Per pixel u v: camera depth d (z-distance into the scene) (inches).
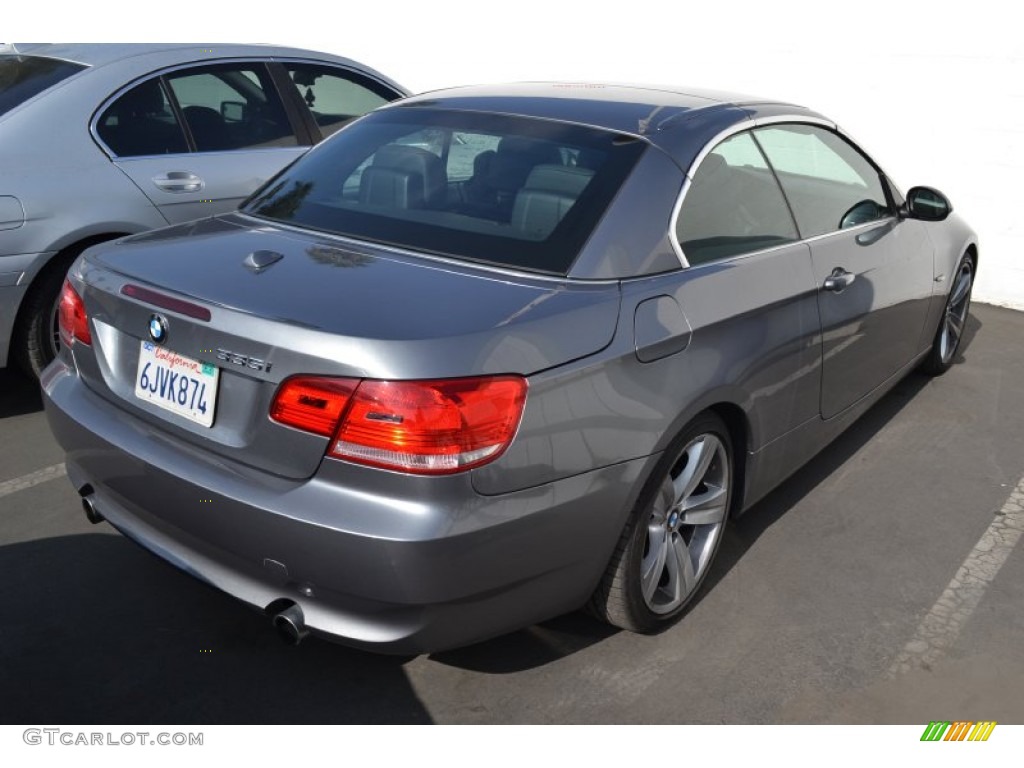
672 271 109.8
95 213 169.3
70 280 113.1
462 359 86.7
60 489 146.2
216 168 187.3
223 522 92.0
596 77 314.0
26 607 116.9
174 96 186.7
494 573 90.7
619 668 111.3
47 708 100.8
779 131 137.3
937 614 125.1
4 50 194.4
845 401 149.7
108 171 173.3
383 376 84.7
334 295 94.2
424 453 84.7
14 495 143.7
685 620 121.0
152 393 100.0
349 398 85.5
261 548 90.3
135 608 117.9
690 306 108.7
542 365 91.5
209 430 94.6
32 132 169.3
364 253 106.5
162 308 97.0
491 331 89.7
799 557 136.9
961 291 202.5
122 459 100.3
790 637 118.6
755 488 129.6
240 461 92.4
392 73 359.9
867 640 119.0
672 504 113.0
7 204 160.1
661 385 103.3
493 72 336.5
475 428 86.4
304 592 91.4
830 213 144.9
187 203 182.4
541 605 99.0
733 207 123.0
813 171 143.8
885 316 156.0
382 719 102.1
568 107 126.2
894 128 263.9
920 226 172.2
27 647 109.9
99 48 189.8
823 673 112.5
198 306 94.0
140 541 103.4
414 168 119.3
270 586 93.9
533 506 91.4
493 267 103.0
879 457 169.8
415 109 133.3
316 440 87.4
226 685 105.8
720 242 118.9
